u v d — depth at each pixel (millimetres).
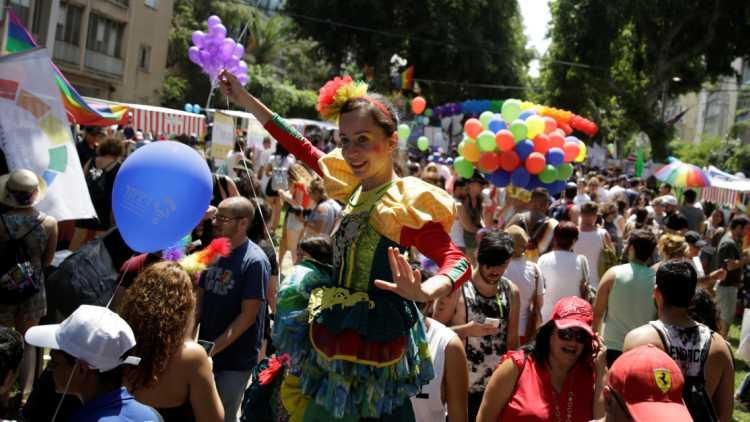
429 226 2504
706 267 10203
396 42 45844
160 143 4016
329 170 2941
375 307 2572
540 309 6039
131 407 2826
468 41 47406
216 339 4875
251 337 5043
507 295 5086
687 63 43812
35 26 29125
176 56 47281
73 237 8602
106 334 2803
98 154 8594
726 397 3996
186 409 3451
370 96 2680
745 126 53250
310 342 2680
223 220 4980
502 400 3916
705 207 20047
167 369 3379
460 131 38688
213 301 4969
